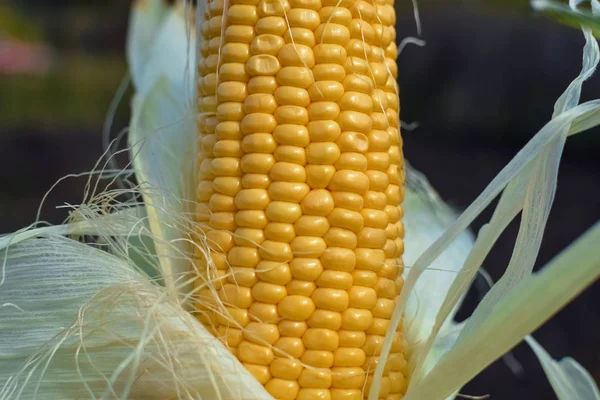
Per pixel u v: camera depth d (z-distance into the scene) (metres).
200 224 0.28
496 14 1.14
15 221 0.80
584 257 0.25
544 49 1.07
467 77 1.09
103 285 0.28
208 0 0.29
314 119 0.27
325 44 0.27
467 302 0.68
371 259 0.27
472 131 1.10
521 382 0.62
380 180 0.28
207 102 0.28
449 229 0.27
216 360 0.26
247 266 0.27
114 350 0.27
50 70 1.30
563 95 0.29
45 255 0.28
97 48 1.44
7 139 1.00
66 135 1.03
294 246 0.27
